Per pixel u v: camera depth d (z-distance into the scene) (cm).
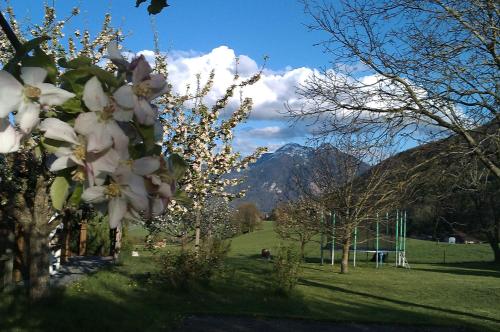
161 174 117
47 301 887
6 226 1028
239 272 1816
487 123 988
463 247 4181
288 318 1098
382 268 2766
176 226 1487
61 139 108
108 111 109
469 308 1408
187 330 920
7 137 106
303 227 2425
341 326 1066
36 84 108
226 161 1323
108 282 1301
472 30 936
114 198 110
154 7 191
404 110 1009
